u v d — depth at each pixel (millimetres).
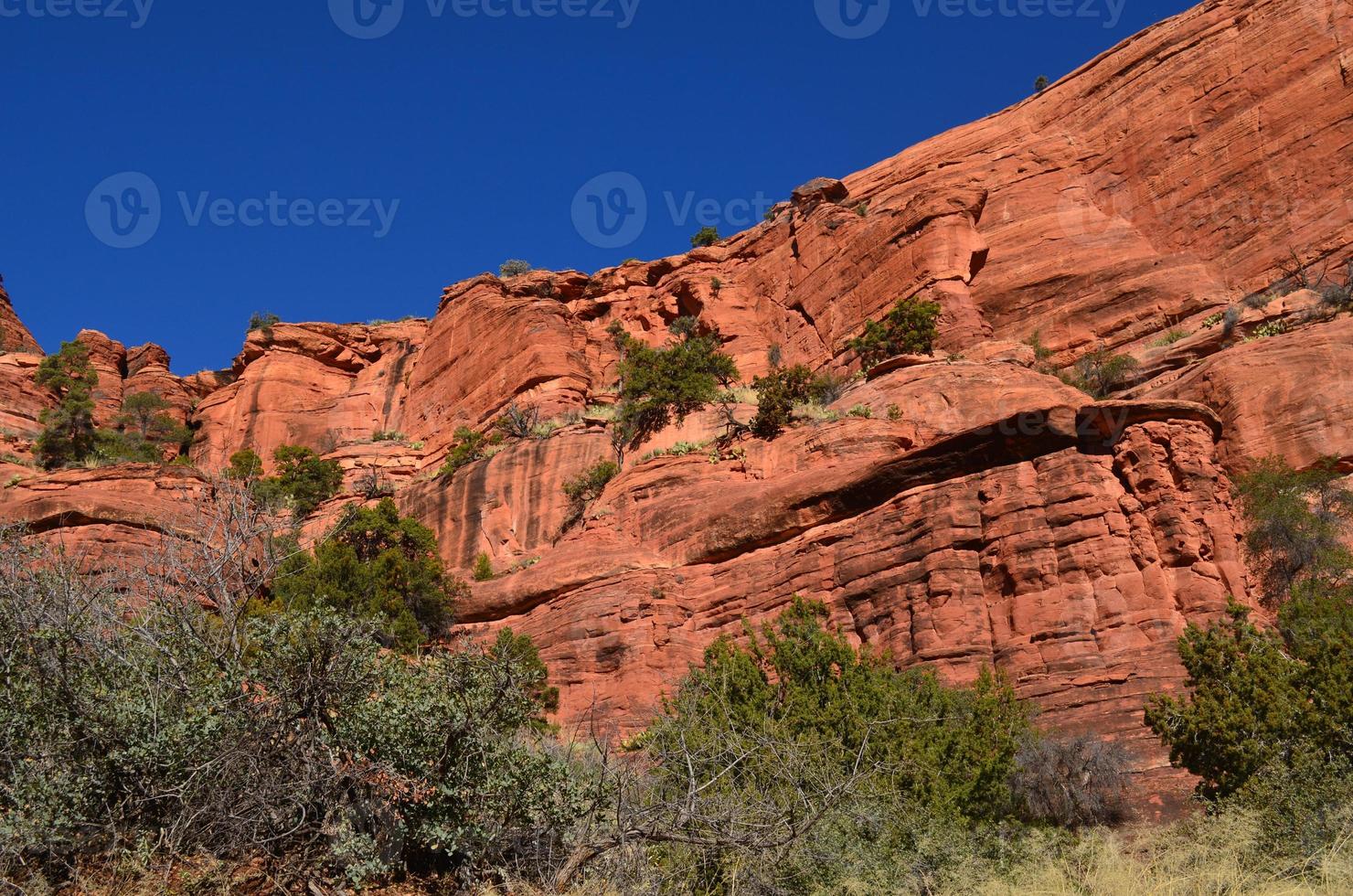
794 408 42594
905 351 48219
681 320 62094
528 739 12516
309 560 33812
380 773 11180
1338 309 38344
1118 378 43125
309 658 10938
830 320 56000
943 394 39875
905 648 27953
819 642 18734
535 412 56969
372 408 73500
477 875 10758
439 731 11297
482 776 11250
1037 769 20172
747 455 39406
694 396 46969
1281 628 23812
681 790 12039
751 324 60531
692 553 34469
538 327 62125
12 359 71312
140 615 11820
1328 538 29016
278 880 9969
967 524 28688
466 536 48062
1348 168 45500
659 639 31984
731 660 18109
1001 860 13539
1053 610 26281
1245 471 32500
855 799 12883
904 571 29062
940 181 57500
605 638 32500
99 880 9750
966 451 30078
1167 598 25469
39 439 62344
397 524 41656
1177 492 27203
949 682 26562
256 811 10180
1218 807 16203
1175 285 46844
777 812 11344
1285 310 39750
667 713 16797
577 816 11273
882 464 31359
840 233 58031
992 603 27516
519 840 11109
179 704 10875
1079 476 27797
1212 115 50500
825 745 15500
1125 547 26406
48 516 42219
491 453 51188
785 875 11195
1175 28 53750
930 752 16766
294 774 10562
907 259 53344
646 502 38156
